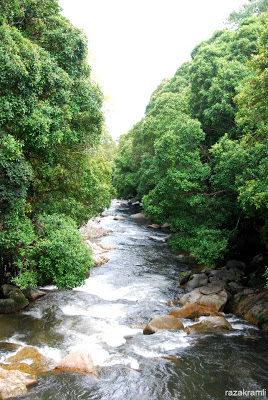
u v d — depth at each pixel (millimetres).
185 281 17125
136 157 48219
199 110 20547
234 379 8781
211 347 10625
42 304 14102
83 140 14984
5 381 7992
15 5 10766
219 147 15641
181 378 8805
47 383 8328
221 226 18406
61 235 11688
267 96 10391
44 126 10266
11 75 9297
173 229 17828
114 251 24453
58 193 16406
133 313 13625
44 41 12266
